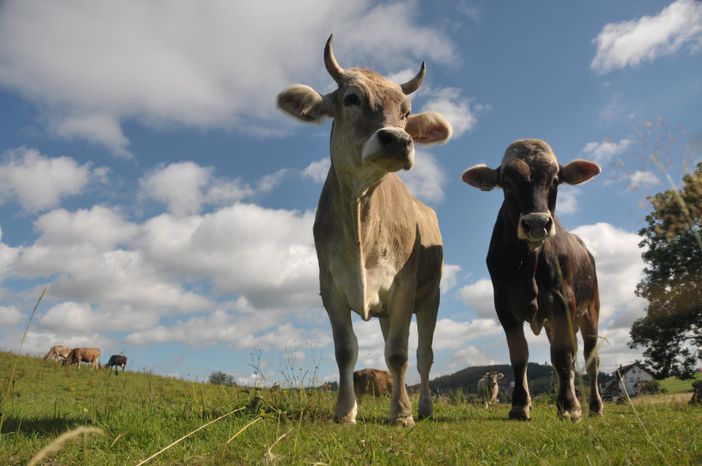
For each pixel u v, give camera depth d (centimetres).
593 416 226
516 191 261
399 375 218
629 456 112
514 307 268
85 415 227
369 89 209
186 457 136
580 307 289
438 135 241
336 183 221
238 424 185
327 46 220
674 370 768
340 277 224
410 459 120
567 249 267
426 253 280
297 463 116
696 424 165
